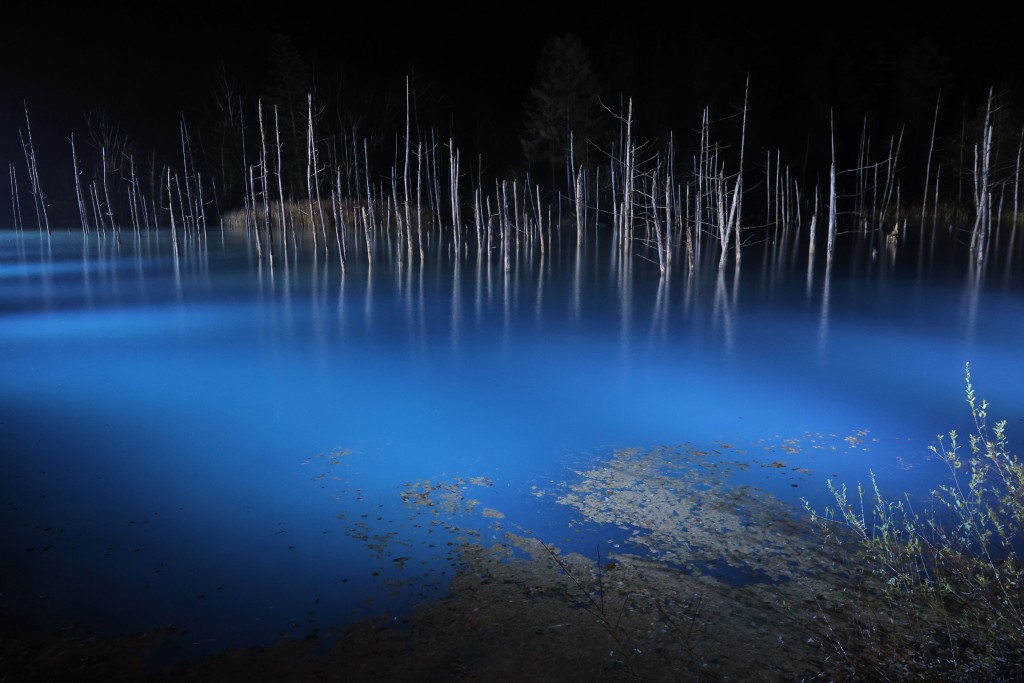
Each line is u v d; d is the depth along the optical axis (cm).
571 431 851
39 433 847
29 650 438
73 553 560
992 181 4484
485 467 734
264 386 1055
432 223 4619
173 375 1120
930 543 545
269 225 2598
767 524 590
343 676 409
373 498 660
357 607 482
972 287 2114
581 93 4853
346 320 1592
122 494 672
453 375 1115
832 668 402
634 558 538
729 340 1377
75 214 5384
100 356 1253
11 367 1173
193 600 494
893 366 1167
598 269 2588
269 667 418
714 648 425
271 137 5081
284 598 495
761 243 3753
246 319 1612
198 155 5528
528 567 528
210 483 696
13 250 3378
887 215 4697
